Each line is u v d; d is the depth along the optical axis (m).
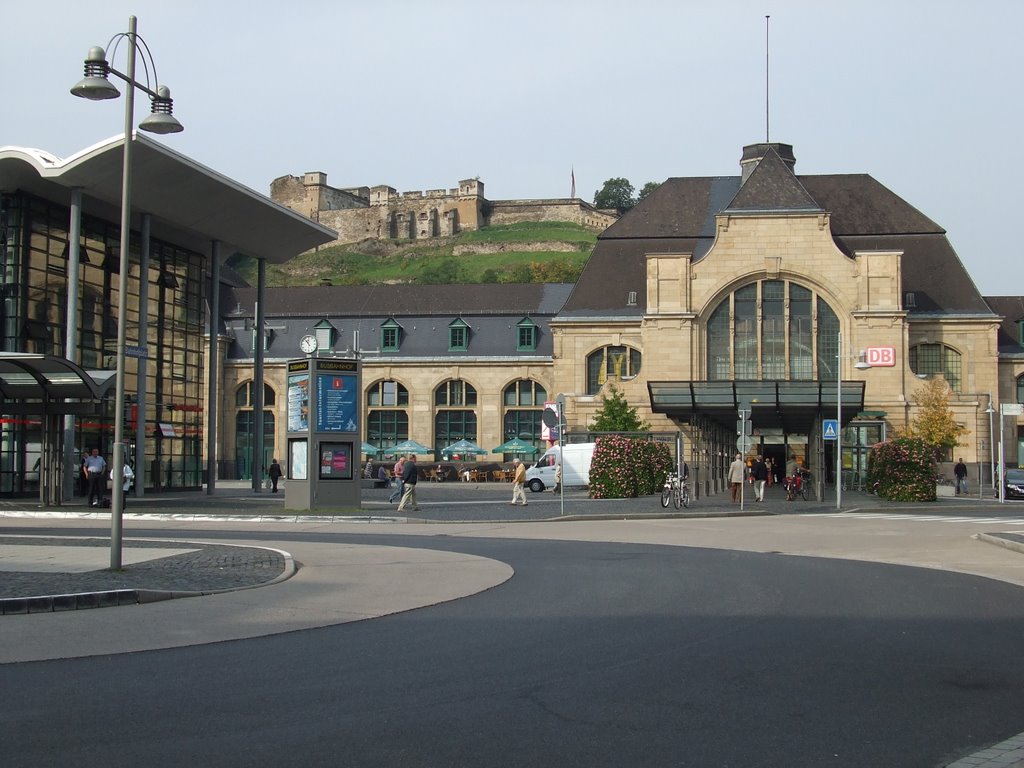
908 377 61.00
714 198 71.44
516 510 36.72
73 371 32.66
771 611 13.43
